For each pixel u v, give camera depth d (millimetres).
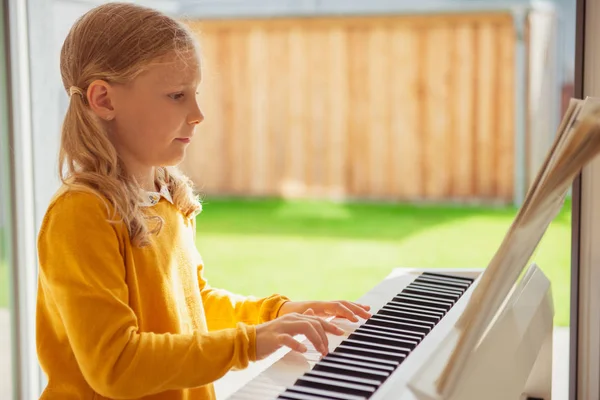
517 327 1414
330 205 9562
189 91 1310
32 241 2287
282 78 9344
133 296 1238
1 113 2205
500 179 8797
